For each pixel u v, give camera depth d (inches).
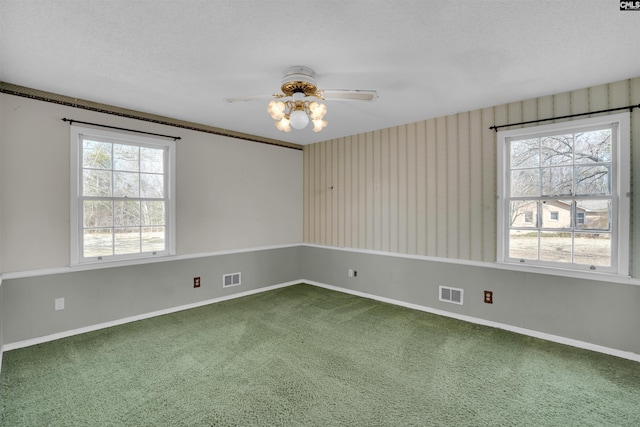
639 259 105.9
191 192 160.6
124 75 104.2
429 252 154.9
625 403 82.5
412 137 159.9
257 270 189.3
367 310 156.3
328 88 114.4
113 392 86.4
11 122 111.9
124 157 140.3
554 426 74.0
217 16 71.9
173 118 152.2
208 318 144.1
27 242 115.4
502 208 133.3
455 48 86.7
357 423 74.6
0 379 92.1
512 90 117.1
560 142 122.2
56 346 114.3
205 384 90.5
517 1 66.6
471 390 88.1
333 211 197.2
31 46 85.4
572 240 119.6
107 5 67.7
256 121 158.1
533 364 102.6
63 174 122.7
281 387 89.0
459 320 142.7
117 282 135.7
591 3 67.5
